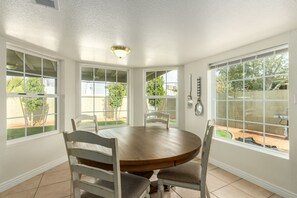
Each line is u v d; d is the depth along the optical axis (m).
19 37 2.09
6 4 1.37
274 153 2.09
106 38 2.11
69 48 2.53
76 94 3.38
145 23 1.71
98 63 3.55
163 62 3.45
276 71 2.16
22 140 2.36
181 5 1.39
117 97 3.93
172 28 1.82
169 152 1.31
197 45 2.37
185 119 3.62
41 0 1.32
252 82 2.43
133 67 3.96
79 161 1.28
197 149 1.45
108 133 2.04
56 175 2.46
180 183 1.47
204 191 1.41
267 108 2.25
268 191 2.04
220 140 2.77
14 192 2.01
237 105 2.65
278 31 1.90
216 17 1.58
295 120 1.84
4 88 2.09
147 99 4.01
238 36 2.05
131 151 1.33
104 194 1.06
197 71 3.27
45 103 2.83
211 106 3.07
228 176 2.43
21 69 2.44
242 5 1.39
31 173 2.40
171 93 3.84
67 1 1.33
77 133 1.05
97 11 1.48
